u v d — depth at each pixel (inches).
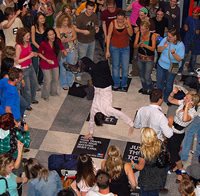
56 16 340.2
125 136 292.5
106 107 258.8
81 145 285.3
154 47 311.3
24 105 286.8
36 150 281.4
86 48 350.3
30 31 291.1
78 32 338.6
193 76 352.8
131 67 385.1
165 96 327.9
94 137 292.2
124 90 348.2
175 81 358.0
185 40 353.1
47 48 306.8
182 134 240.2
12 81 250.1
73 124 308.7
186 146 259.6
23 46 291.3
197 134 265.0
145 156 198.8
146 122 230.8
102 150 279.7
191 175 238.7
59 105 331.9
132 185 193.2
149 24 299.7
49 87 331.9
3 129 215.0
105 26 343.9
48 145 286.5
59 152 279.4
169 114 316.8
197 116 247.1
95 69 262.1
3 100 255.3
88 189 192.7
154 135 197.8
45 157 274.7
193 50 353.7
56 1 421.4
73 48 330.0
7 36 334.6
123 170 191.0
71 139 292.0
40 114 320.5
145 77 331.0
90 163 189.0
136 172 256.2
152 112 225.8
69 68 293.1
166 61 305.1
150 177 205.3
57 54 317.7
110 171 189.2
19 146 217.0
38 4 368.5
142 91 343.9
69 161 235.1
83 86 350.9
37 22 317.4
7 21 330.6
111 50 329.7
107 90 262.1
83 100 338.6
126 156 272.8
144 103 330.3
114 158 187.6
